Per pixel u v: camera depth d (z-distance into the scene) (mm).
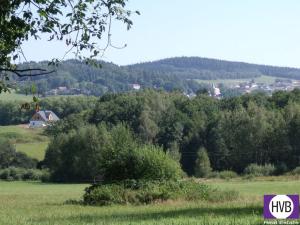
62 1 11586
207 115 145250
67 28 12055
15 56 11727
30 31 11578
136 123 142125
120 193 46875
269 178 109938
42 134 164875
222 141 132000
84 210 39000
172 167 51594
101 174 52719
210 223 20906
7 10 11023
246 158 130500
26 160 144125
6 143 144875
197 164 124438
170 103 151625
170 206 39156
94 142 126250
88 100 184375
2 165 143500
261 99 157500
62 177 131125
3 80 11719
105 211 36938
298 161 125500
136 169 51125
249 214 26094
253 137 129750
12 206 46750
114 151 52094
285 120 129875
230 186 82938
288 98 153875
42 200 57500
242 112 134625
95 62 12516
